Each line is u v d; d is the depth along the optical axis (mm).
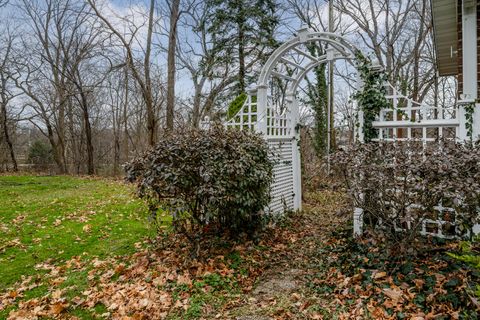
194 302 3012
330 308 2869
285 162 6359
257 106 5777
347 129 13070
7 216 6223
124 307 2922
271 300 3088
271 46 10797
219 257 3926
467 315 2420
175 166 3658
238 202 4004
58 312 2900
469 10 3779
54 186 10211
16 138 19641
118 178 12984
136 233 5027
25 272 3777
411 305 2689
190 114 14438
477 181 2922
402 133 5309
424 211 3291
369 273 3287
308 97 11891
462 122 3820
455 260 3164
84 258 4125
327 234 5027
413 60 12891
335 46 4980
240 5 10414
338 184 3994
